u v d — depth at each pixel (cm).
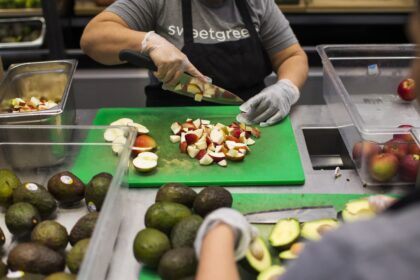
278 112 146
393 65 159
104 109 156
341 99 136
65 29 252
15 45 246
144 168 122
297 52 168
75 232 93
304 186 120
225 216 72
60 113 125
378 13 246
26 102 144
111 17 153
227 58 159
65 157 120
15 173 118
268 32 166
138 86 262
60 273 83
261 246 91
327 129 147
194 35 158
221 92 148
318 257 48
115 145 115
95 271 81
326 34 263
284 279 50
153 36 142
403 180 118
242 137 135
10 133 117
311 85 257
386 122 143
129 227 105
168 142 137
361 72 160
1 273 84
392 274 44
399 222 47
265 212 108
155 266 91
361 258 45
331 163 146
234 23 159
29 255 85
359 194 115
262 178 121
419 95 53
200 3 157
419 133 113
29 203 101
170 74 139
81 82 262
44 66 149
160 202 98
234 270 66
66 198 106
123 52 138
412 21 53
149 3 155
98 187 103
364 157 117
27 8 251
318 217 105
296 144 136
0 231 95
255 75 164
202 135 135
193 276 84
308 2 247
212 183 121
